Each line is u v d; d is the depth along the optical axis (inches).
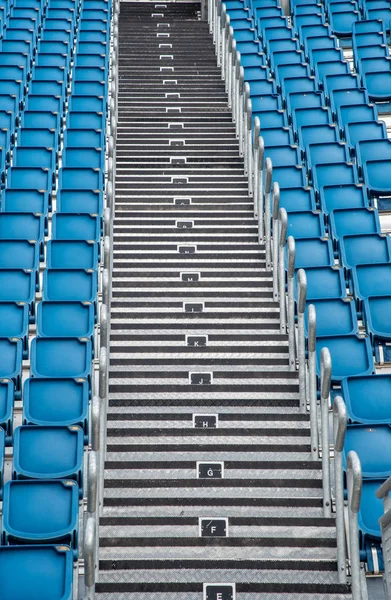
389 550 202.7
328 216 391.9
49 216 414.3
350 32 603.2
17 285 343.6
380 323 317.1
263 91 526.9
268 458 280.2
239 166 462.3
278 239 348.8
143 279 369.7
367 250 358.0
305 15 637.3
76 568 236.2
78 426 258.8
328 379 253.0
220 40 601.3
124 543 250.4
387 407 271.7
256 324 340.5
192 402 303.1
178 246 390.3
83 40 633.0
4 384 275.1
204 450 282.7
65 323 320.8
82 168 430.0
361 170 428.5
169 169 457.1
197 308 352.5
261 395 306.2
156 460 278.4
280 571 241.6
